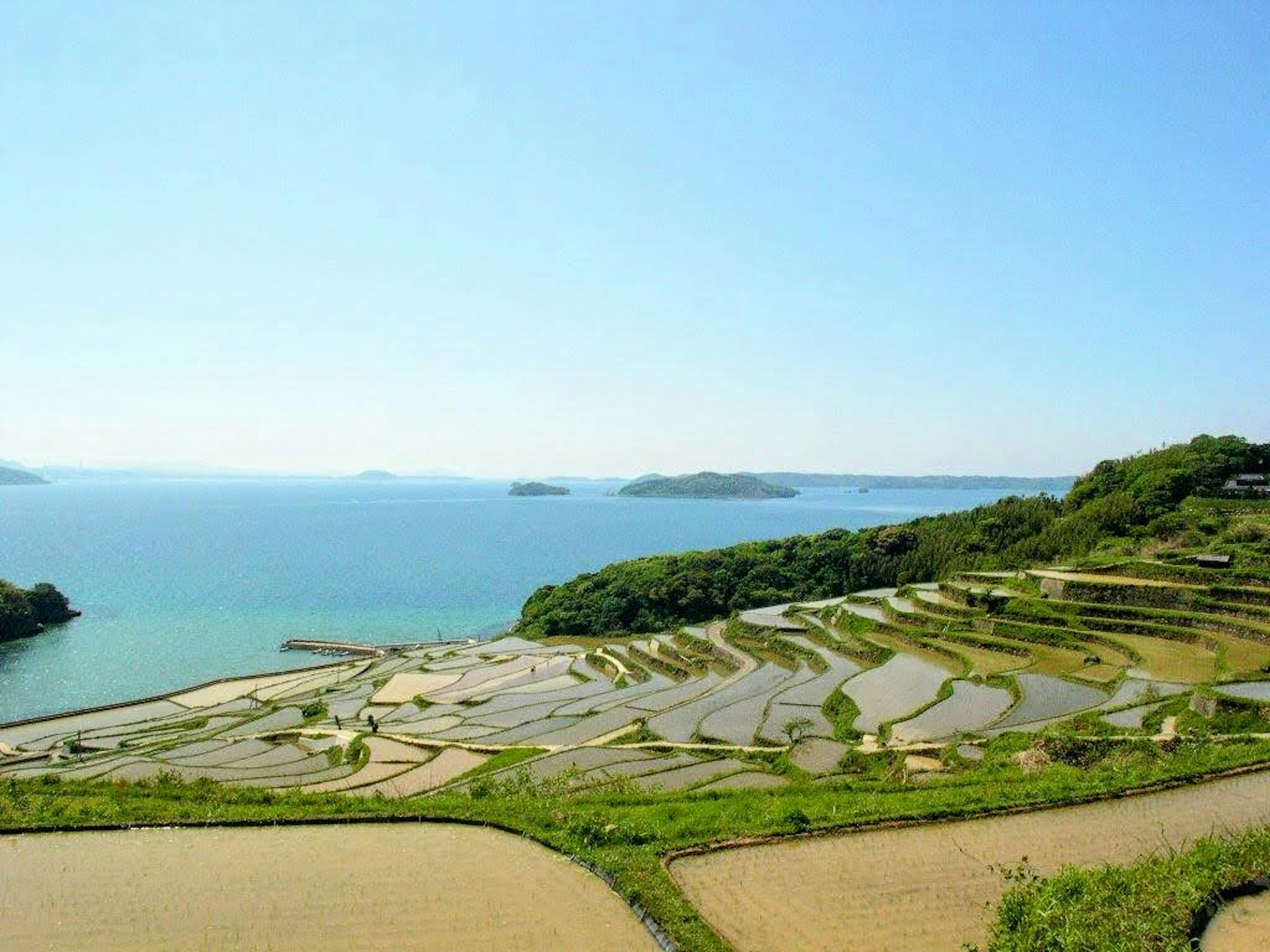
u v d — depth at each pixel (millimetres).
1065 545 86938
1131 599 60344
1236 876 15305
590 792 32438
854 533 116250
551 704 61188
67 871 18547
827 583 105750
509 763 43375
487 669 78875
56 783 29969
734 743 42719
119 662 90438
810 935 15133
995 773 29484
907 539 109688
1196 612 56375
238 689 77000
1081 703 42469
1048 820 20875
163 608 124125
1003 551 95312
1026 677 47844
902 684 50781
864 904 16375
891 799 23766
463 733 53000
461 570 176625
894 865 18172
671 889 16703
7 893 17438
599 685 68000
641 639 89000
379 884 17641
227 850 19734
